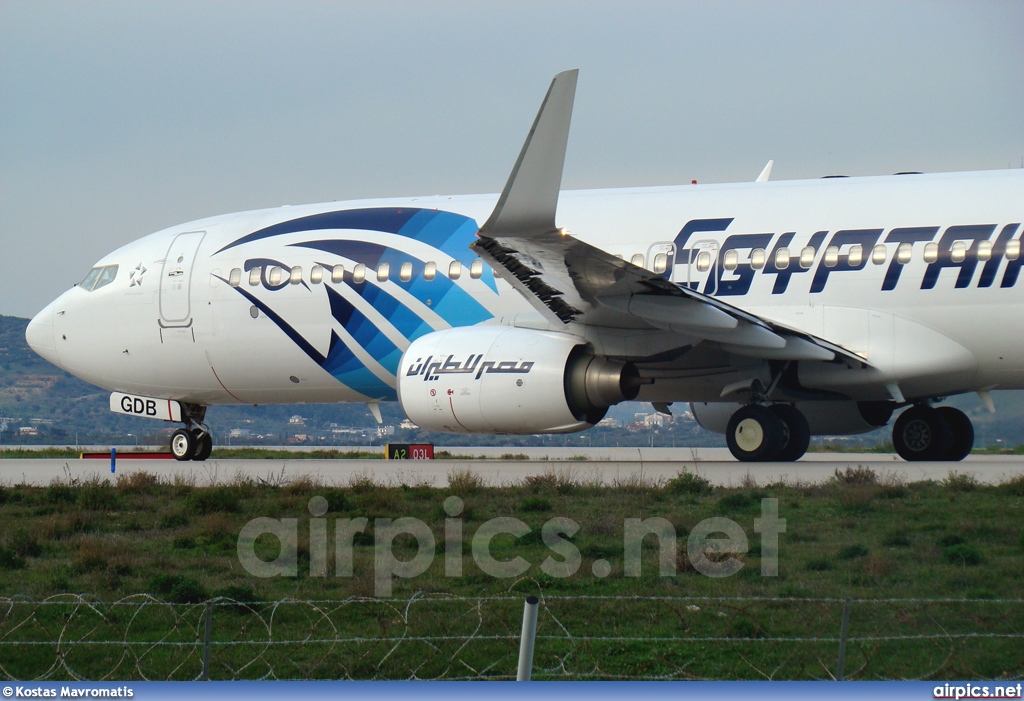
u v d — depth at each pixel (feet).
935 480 189.98
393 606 111.96
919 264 210.59
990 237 207.62
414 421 225.97
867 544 134.62
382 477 223.92
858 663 92.68
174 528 161.27
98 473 260.83
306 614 110.01
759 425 221.66
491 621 105.29
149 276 268.62
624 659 94.63
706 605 109.29
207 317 261.24
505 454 402.31
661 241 226.58
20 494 201.26
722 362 225.76
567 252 195.42
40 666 97.04
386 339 247.09
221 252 262.26
